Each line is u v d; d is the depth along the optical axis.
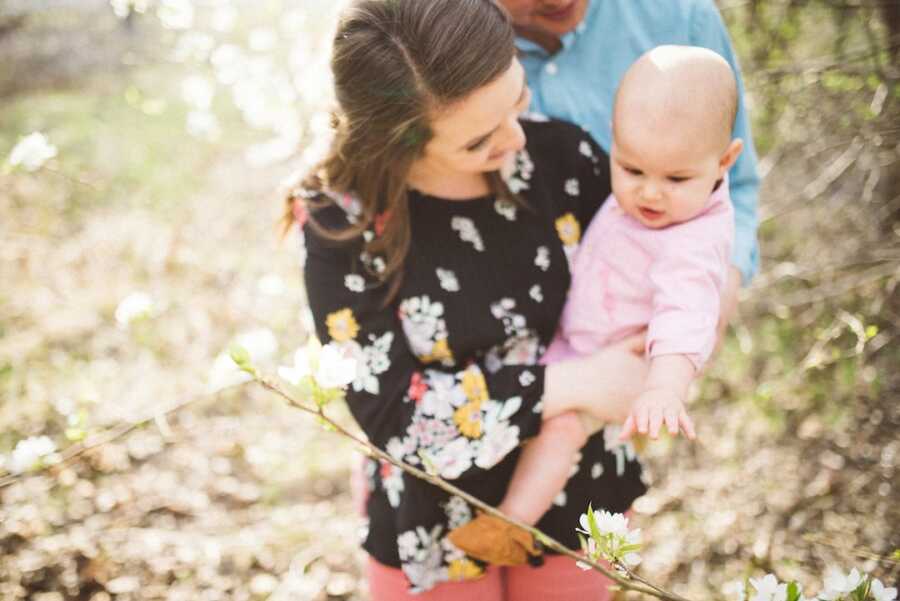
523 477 1.53
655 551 2.59
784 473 2.70
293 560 2.67
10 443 3.01
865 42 2.88
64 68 6.52
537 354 1.62
